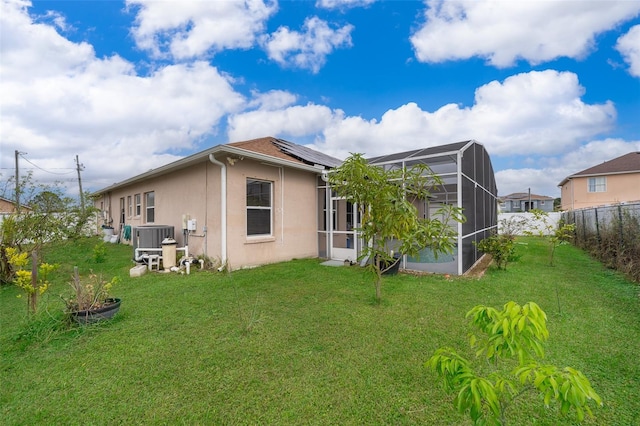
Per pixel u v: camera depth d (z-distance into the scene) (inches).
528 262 342.6
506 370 110.1
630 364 113.0
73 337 139.3
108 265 330.6
